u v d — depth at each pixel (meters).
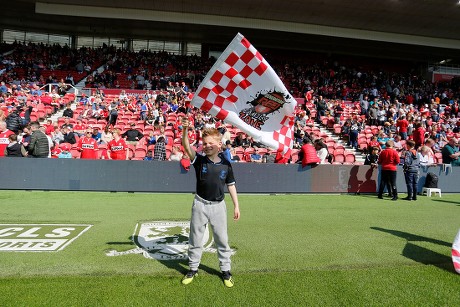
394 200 9.62
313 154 10.32
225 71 3.95
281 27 26.84
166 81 23.06
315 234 5.65
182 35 31.08
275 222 6.48
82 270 3.92
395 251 4.81
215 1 23.58
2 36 32.06
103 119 17.31
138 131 15.05
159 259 4.32
